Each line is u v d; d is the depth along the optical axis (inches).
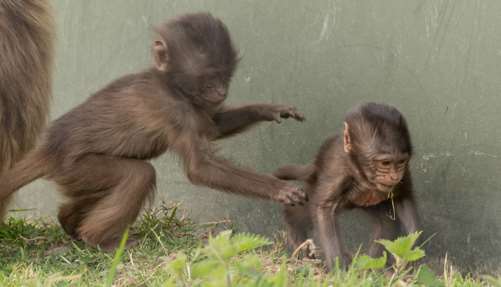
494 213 451.5
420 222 471.8
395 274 374.3
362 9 496.4
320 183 447.8
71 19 630.5
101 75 619.2
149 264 454.3
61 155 496.4
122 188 485.1
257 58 546.9
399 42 482.3
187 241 507.2
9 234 534.0
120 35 606.2
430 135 474.9
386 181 419.8
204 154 470.3
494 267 452.1
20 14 495.8
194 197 579.5
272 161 547.5
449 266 471.5
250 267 335.6
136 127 483.8
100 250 478.6
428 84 472.7
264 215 542.3
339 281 365.4
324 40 514.9
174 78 474.9
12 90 489.4
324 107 518.9
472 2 452.8
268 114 510.0
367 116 424.2
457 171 466.0
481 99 452.8
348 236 518.0
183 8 576.7
